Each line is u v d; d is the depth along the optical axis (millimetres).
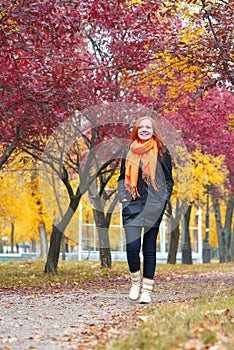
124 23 16188
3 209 32844
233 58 13820
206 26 14930
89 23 17062
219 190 35625
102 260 23016
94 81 16844
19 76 13805
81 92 15016
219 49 14023
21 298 11469
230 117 20125
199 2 14578
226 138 25000
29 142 16938
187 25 17078
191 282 16250
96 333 6828
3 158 16453
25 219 39375
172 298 10680
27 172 26312
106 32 17938
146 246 9625
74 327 7535
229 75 14047
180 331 6016
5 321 8078
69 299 11102
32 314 8852
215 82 14367
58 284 15305
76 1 14727
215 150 25312
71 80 14133
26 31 13398
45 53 15086
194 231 55188
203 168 28328
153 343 5594
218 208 40344
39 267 23344
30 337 6723
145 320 7109
